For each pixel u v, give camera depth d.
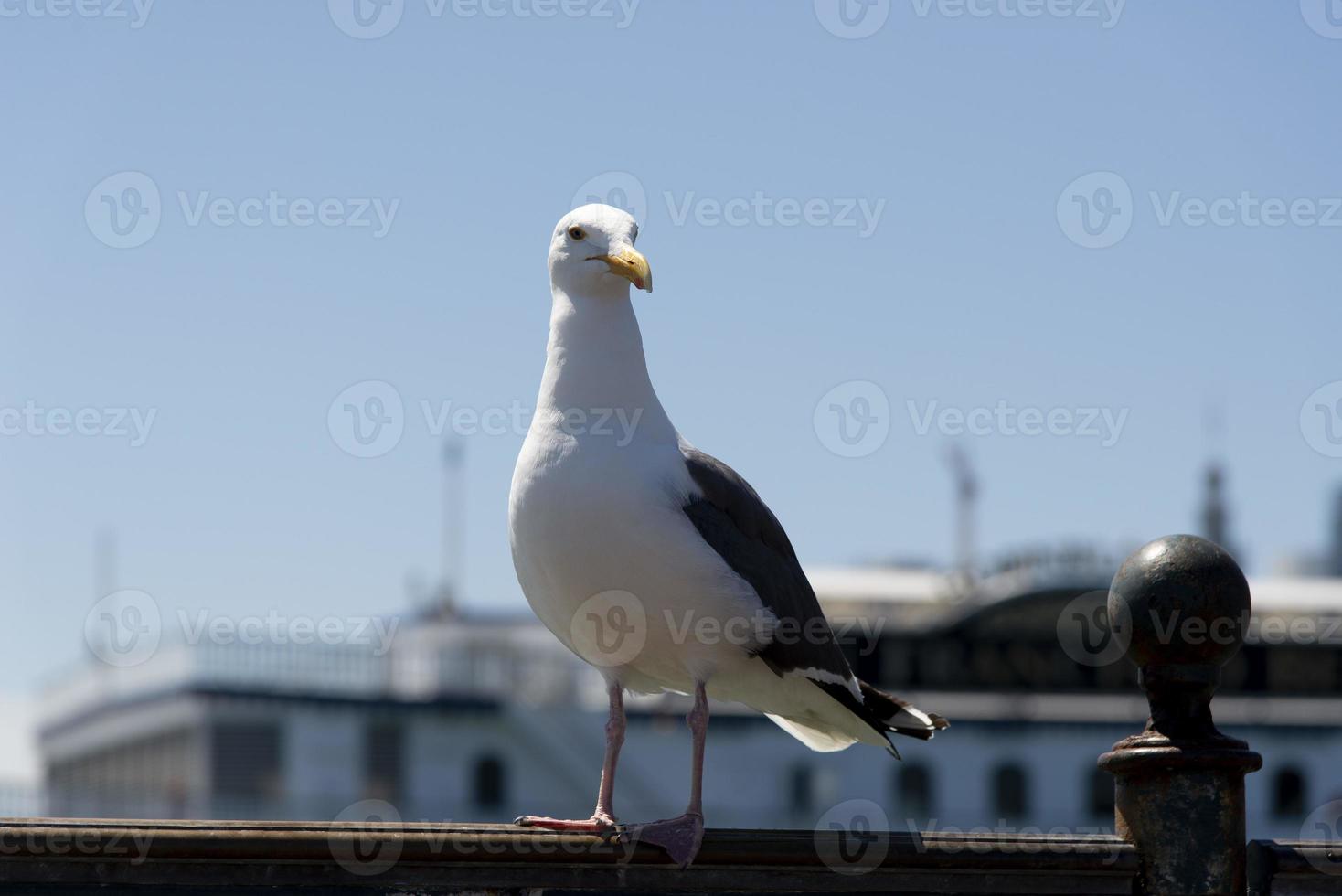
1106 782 53.44
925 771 53.41
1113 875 5.82
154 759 60.34
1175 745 5.88
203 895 5.16
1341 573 62.72
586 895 5.46
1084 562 53.28
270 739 57.00
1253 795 52.91
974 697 53.47
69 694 68.81
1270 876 5.85
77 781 67.31
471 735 56.62
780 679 7.33
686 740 53.25
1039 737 53.41
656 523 6.73
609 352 6.98
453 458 50.34
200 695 57.09
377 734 56.69
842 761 53.03
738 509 7.08
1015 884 5.75
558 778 56.06
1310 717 52.84
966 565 54.72
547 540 6.80
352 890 5.25
